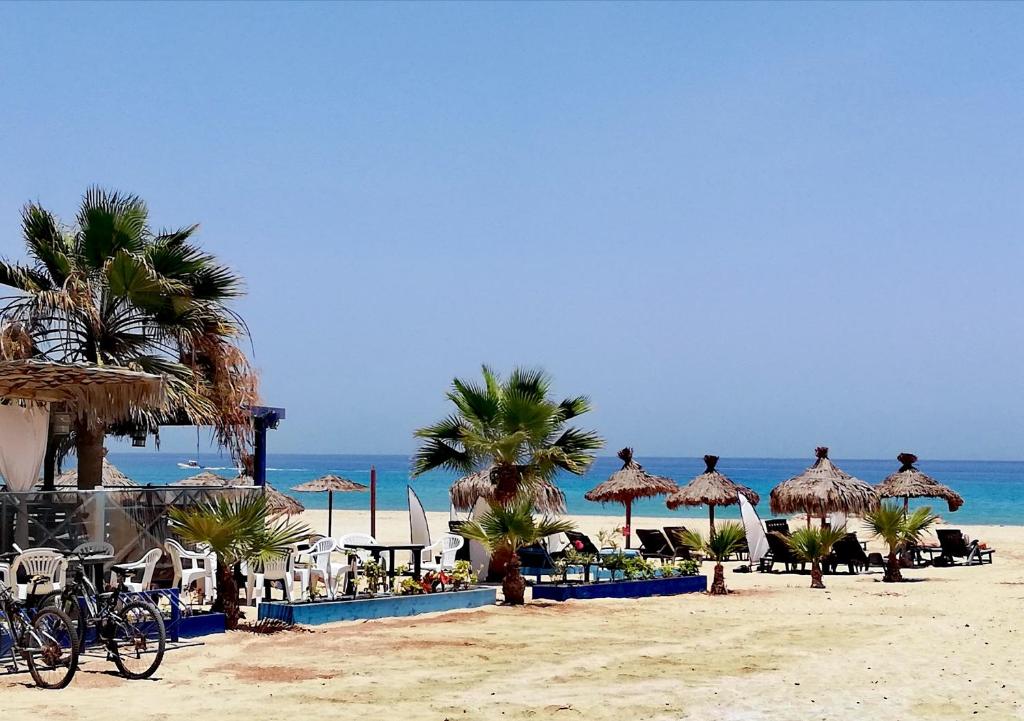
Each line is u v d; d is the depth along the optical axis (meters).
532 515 17.53
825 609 16.78
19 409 14.91
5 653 10.93
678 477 136.75
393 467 173.62
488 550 17.17
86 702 9.25
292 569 15.09
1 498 13.66
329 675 10.76
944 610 16.69
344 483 29.44
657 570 19.78
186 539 13.49
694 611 16.39
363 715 8.98
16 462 14.80
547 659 11.88
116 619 10.52
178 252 17.12
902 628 14.55
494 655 12.12
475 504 20.50
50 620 10.43
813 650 12.66
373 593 15.74
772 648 12.79
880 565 26.42
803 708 9.50
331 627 14.05
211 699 9.51
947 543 27.00
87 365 13.59
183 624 12.65
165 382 14.84
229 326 17.58
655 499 87.12
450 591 16.34
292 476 119.56
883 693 10.16
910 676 11.01
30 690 9.70
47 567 11.75
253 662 11.38
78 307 16.36
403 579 16.73
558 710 9.27
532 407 17.52
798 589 20.08
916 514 22.16
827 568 24.61
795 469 185.25
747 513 24.72
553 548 21.31
